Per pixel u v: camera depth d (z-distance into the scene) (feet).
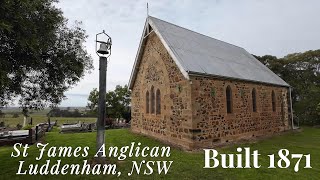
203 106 38.70
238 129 45.68
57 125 97.25
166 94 43.68
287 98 68.90
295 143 45.75
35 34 22.58
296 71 106.01
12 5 19.33
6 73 20.18
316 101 87.81
